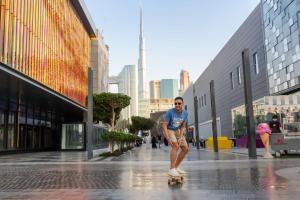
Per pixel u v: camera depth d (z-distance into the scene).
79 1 46.84
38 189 6.98
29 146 37.03
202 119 90.44
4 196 6.08
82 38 54.06
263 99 29.05
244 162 14.09
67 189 6.93
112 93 40.47
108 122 44.72
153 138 44.88
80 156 23.94
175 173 7.53
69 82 43.62
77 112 51.78
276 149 17.45
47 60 33.47
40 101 35.72
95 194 6.22
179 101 7.61
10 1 23.91
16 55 24.89
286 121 27.95
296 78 36.22
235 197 5.61
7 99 31.34
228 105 62.03
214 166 12.27
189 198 5.59
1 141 29.80
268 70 43.81
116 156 22.33
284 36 38.97
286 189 6.38
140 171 10.88
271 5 42.38
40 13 31.34
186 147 7.70
